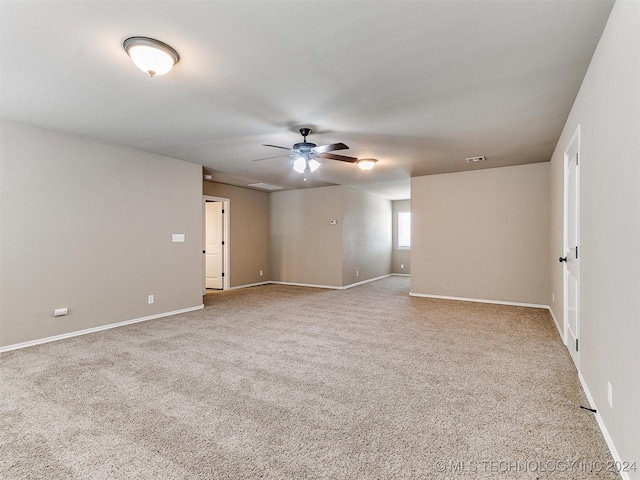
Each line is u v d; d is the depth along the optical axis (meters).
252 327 4.22
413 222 6.42
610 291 1.80
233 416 2.12
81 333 3.90
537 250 5.34
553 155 4.52
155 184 4.71
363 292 6.95
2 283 3.31
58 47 2.12
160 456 1.74
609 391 1.80
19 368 2.89
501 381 2.62
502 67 2.36
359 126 3.54
